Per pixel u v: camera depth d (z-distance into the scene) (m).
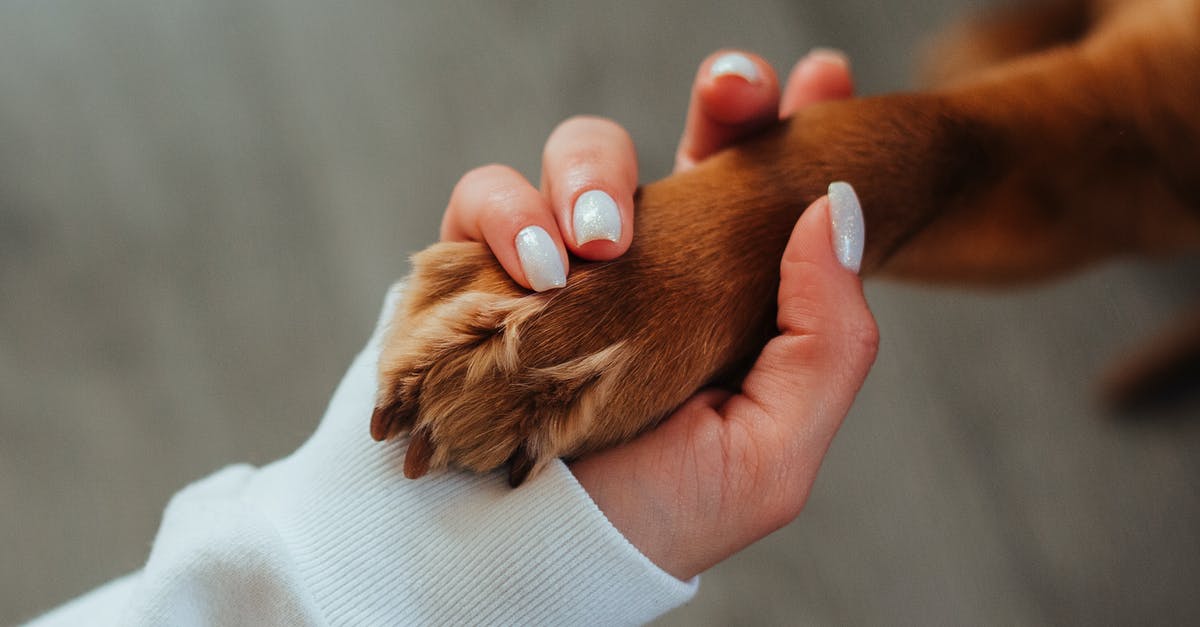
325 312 0.69
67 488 0.65
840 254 0.41
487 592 0.39
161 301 0.70
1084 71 0.46
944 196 0.44
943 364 0.64
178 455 0.66
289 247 0.71
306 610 0.39
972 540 0.60
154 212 0.73
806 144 0.43
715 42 0.75
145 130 0.75
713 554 0.41
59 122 0.76
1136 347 0.60
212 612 0.39
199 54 0.78
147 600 0.39
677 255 0.41
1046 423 0.61
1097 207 0.47
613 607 0.40
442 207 0.71
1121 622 0.58
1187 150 0.46
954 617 0.59
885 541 0.60
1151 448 0.59
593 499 0.40
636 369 0.40
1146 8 0.46
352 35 0.78
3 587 0.63
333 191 0.73
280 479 0.42
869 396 0.64
